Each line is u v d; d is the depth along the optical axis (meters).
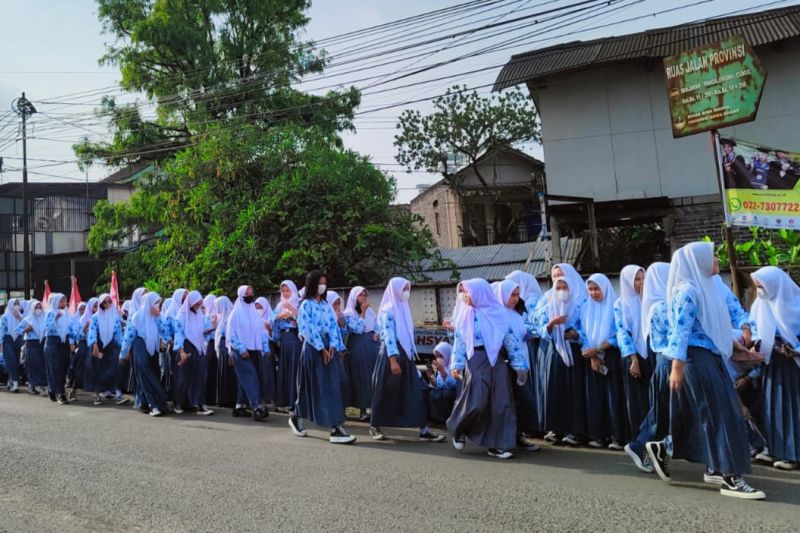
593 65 13.86
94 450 6.66
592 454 6.19
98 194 30.50
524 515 4.34
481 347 6.10
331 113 22.22
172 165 17.34
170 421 8.55
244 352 8.66
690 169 13.94
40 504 4.94
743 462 4.51
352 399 8.27
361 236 14.32
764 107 13.42
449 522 4.24
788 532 3.88
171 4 21.64
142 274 19.27
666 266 5.09
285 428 7.94
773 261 9.29
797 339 5.34
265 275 14.47
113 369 10.54
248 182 16.41
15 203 28.78
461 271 17.84
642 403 6.07
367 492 4.96
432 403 7.54
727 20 14.27
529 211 27.25
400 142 27.02
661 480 5.14
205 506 4.73
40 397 11.44
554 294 6.51
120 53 22.12
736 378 5.71
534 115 26.23
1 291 28.09
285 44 22.34
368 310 8.47
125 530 4.34
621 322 5.95
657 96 14.20
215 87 21.27
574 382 6.44
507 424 5.97
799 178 8.52
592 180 14.62
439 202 29.70
